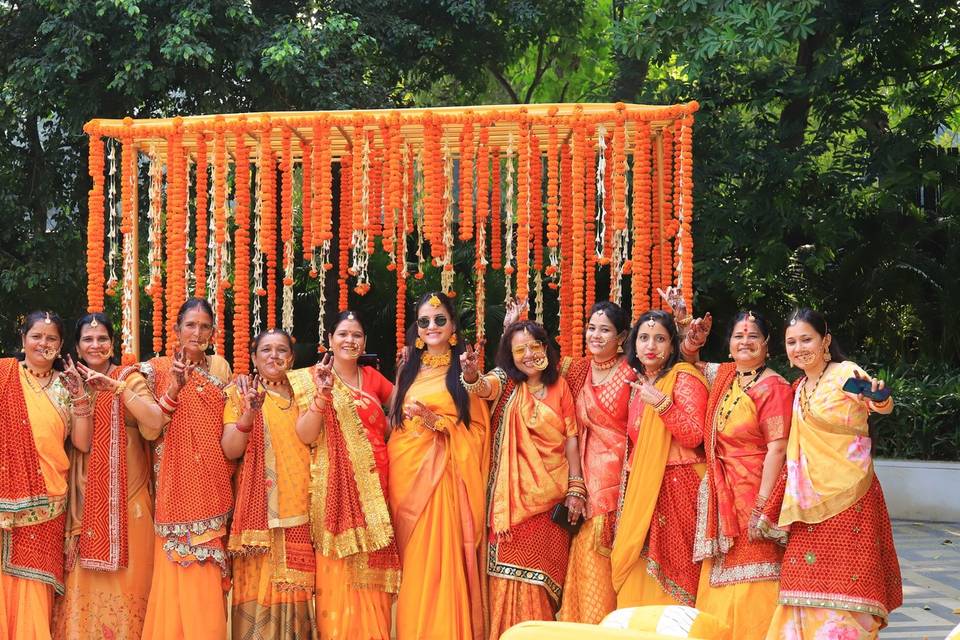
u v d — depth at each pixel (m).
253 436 4.23
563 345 5.84
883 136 10.29
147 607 4.24
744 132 10.25
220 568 4.23
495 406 4.50
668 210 5.32
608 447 4.33
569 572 4.36
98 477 4.17
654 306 5.63
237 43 9.94
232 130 5.02
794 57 11.80
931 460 8.71
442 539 4.27
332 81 10.08
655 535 4.17
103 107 10.37
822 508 3.68
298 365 10.13
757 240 10.02
